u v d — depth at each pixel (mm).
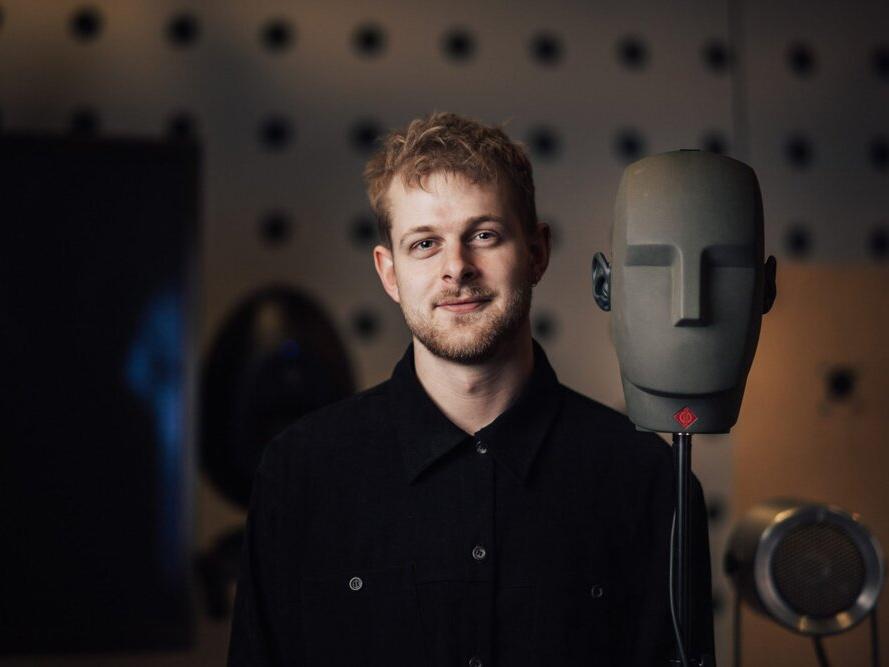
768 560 1399
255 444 1827
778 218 2223
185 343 1875
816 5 2248
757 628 2080
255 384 1831
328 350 1889
